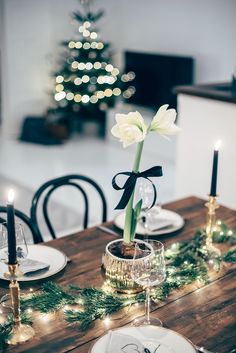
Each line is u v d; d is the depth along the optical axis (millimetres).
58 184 2264
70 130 6945
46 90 6738
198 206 2275
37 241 2105
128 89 6309
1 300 1460
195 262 1686
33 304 1432
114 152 6078
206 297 1502
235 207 3027
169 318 1391
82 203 4395
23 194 4547
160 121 1447
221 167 3061
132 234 1517
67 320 1362
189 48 5633
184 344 1233
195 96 3078
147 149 6020
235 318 1394
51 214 4105
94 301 1436
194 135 3205
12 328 1312
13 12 6258
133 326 1302
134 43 6395
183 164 3357
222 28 5195
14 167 5398
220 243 1888
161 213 2129
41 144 6406
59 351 1248
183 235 1947
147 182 1606
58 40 6656
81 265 1694
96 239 1907
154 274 1314
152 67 5953
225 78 5277
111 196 4559
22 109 6723
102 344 1237
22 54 6480
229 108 2898
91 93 6062
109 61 6141
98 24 6789
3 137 6777
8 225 1235
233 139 2928
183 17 5617
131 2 6285
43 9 6426
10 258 1250
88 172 5242
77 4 6668
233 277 1628
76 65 5953
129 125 1392
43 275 1575
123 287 1480
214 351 1251
